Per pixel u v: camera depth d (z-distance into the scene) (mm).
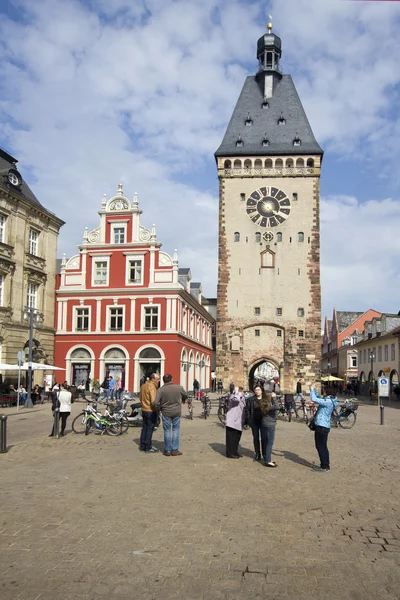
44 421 27281
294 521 9047
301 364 55125
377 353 70250
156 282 51500
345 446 18438
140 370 51000
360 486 11773
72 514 9320
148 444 16375
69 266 53219
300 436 21266
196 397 46344
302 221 57062
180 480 12141
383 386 36781
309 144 58812
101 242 53188
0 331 41969
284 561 7227
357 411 39125
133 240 52594
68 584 6406
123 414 21781
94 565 6996
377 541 8070
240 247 57250
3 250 42781
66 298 52562
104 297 52000
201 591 6258
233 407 15375
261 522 8961
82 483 11766
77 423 26125
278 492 11117
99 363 51219
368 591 6324
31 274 46812
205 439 19719
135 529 8500
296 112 61438
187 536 8180
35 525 8688
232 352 55875
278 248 56875
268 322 55812
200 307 65312
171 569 6891
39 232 48812
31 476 12523
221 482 11977
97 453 16078
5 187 42344
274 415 14141
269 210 57469
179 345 51594
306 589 6355
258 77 64375
